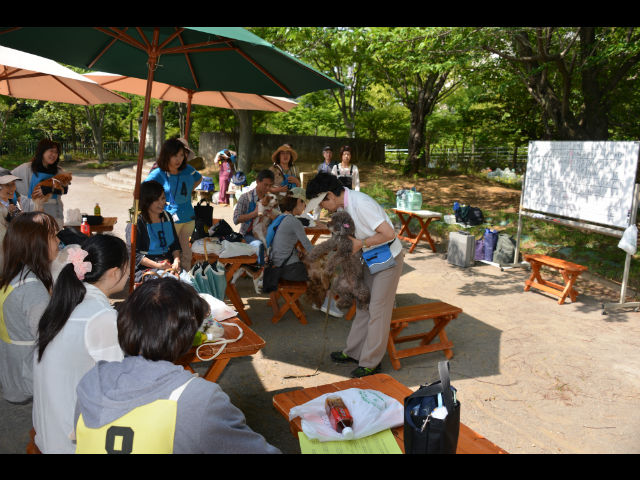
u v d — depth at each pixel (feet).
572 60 32.99
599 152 20.75
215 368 10.23
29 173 18.13
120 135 131.44
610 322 18.60
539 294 21.97
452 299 21.13
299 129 82.69
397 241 13.42
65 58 15.31
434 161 71.00
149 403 4.22
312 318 18.34
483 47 30.60
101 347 6.31
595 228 21.08
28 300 9.59
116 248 7.13
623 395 13.16
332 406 7.45
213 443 4.23
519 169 74.02
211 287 13.67
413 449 5.56
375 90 78.18
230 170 44.75
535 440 11.02
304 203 17.17
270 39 36.22
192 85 17.76
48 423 6.16
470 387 13.50
